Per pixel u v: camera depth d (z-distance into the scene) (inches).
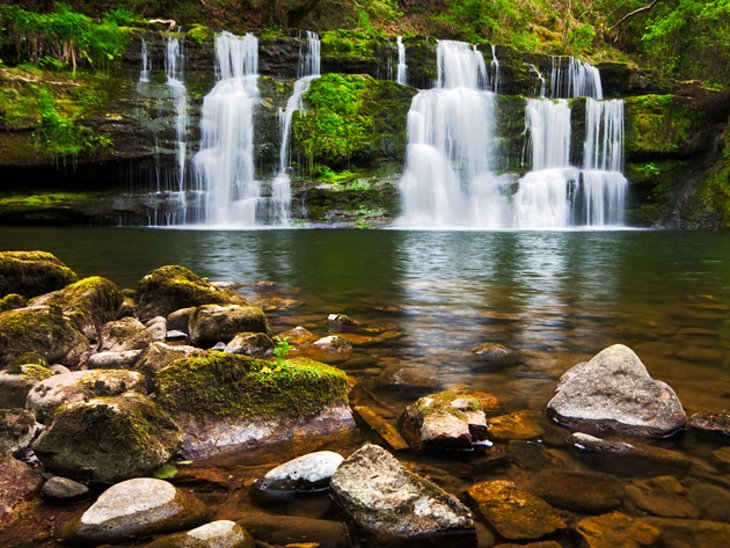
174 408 99.3
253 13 1066.7
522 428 104.8
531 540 69.7
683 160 909.2
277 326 190.1
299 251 458.0
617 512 76.0
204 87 813.9
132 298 208.2
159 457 88.6
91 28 784.9
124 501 73.9
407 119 839.7
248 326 162.7
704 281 315.3
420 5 1283.2
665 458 92.0
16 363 121.0
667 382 133.2
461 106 867.4
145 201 726.5
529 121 887.7
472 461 91.7
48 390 101.0
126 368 129.8
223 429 99.5
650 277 331.3
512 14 1298.0
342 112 821.2
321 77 841.5
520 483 84.1
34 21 745.6
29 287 192.1
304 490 81.4
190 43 838.5
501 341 172.9
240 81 821.2
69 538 69.2
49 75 730.2
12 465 82.4
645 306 235.5
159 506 74.3
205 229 687.7
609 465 89.8
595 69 1002.7
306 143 795.4
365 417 111.1
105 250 443.5
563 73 997.2
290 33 928.3
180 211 739.4
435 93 861.2
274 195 755.4
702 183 859.4
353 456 81.3
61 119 689.0
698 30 1206.9
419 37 948.0
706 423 104.7
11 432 89.8
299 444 99.4
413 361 149.8
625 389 108.1
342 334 179.9
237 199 771.4
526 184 831.1
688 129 895.7
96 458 84.7
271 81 830.5
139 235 585.0
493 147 877.8
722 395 123.7
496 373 139.9
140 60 811.4
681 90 928.9
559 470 88.1
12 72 704.4
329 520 74.1
